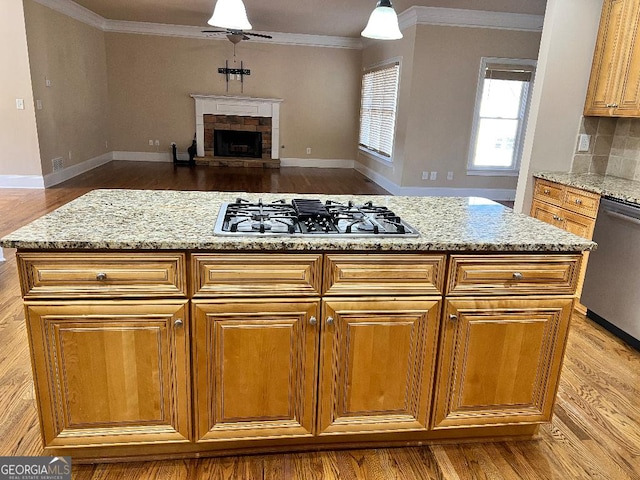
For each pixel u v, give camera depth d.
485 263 1.74
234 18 2.24
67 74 7.14
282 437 1.81
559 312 1.83
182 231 1.65
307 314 1.68
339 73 9.38
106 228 1.65
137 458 1.81
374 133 8.34
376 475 1.80
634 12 3.07
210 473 1.76
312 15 6.93
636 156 3.43
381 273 1.69
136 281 1.57
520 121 6.98
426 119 6.67
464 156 6.92
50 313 1.54
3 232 4.45
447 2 5.73
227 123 9.29
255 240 1.58
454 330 1.78
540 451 1.97
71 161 7.38
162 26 8.69
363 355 1.76
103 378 1.64
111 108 9.08
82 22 7.66
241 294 1.63
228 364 1.69
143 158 9.38
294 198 2.37
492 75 6.64
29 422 1.98
